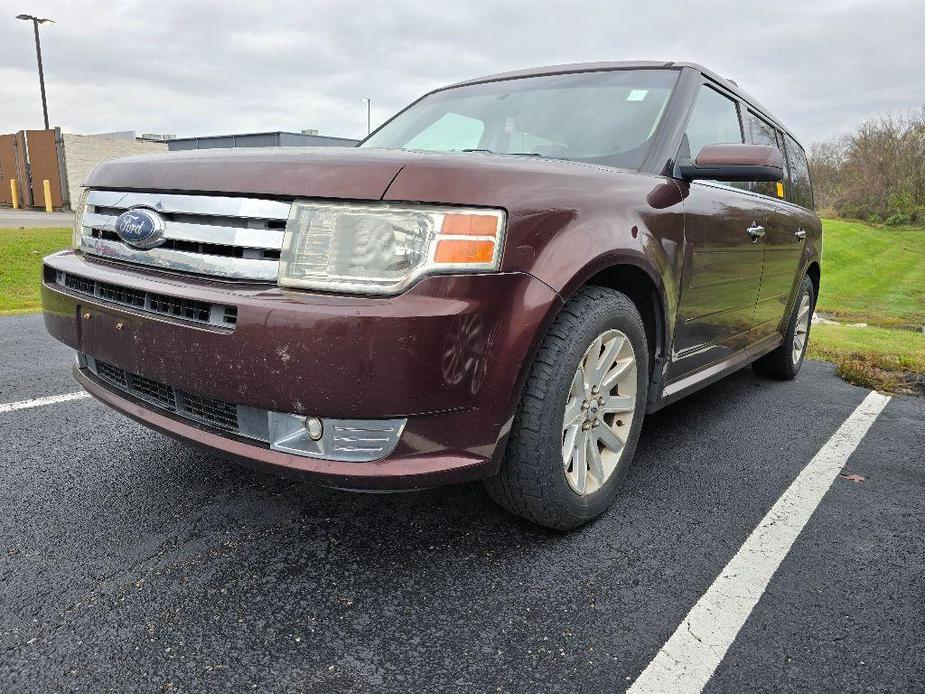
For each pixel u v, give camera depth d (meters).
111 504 2.35
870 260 37.97
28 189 21.66
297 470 1.79
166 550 2.07
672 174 2.64
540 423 2.01
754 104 3.76
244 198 1.85
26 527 2.17
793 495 2.67
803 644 1.74
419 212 1.74
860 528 2.40
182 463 2.71
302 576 1.96
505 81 3.37
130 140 23.11
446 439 1.83
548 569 2.05
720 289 2.95
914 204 57.47
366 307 1.69
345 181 1.78
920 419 3.78
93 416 3.26
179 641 1.66
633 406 2.42
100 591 1.85
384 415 1.73
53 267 2.32
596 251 2.02
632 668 1.63
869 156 59.62
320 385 1.70
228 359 1.76
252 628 1.72
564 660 1.65
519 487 2.08
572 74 3.22
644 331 2.42
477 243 1.77
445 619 1.79
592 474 2.30
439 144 3.12
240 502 2.40
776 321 4.05
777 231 3.59
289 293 1.76
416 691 1.53
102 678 1.53
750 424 3.60
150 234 1.99
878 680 1.61
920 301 24.50
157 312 1.92
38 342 4.91
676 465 2.96
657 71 3.07
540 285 1.87
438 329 1.71
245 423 1.88
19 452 2.78
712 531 2.34
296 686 1.53
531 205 1.89
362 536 2.20
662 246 2.37
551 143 2.85
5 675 1.52
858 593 1.98
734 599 1.93
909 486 2.80
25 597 1.81
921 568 2.14
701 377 3.04
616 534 2.29
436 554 2.11
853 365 4.86
